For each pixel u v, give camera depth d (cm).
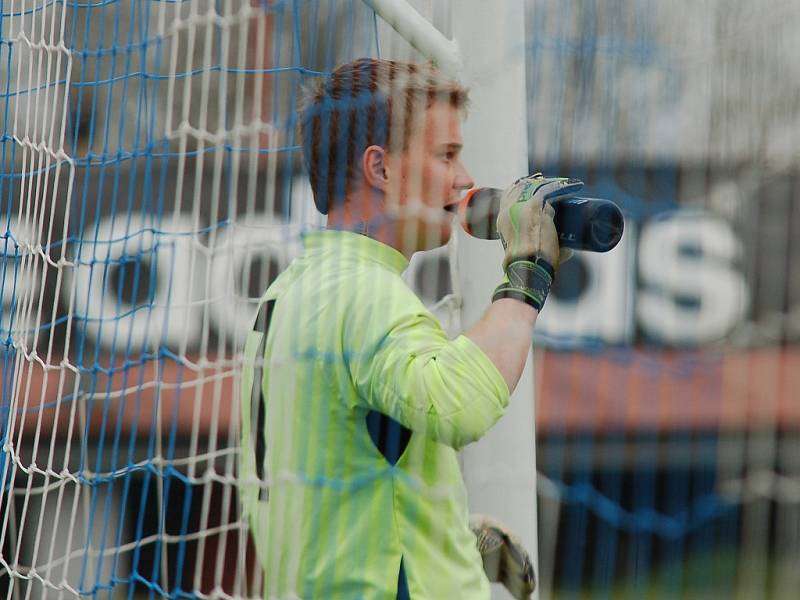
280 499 691
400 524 664
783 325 686
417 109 712
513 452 799
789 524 673
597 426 733
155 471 853
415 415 622
